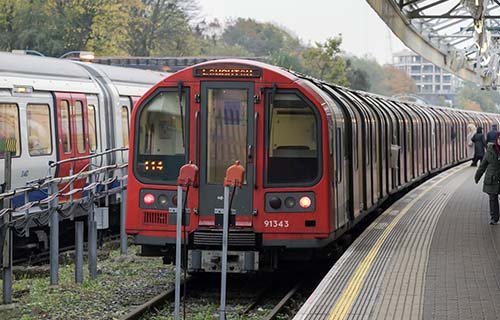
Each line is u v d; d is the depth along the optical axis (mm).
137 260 22641
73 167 25422
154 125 17375
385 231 22156
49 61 25469
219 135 17125
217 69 17094
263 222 17016
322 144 16984
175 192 17172
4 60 22688
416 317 12531
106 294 17719
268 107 17047
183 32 82375
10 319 15352
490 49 44656
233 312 16094
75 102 25906
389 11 26703
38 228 24484
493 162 23531
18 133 22578
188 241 17141
